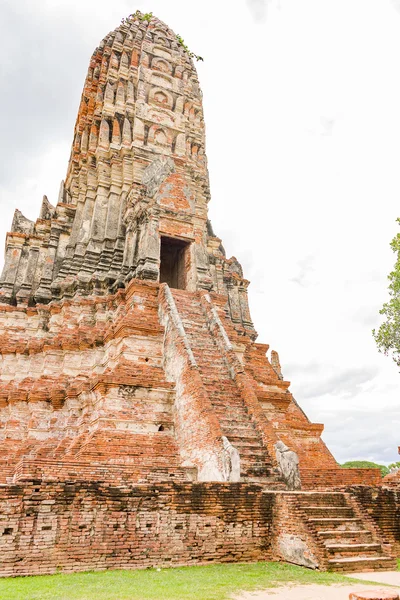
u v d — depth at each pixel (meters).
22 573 7.46
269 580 7.29
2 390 16.48
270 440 11.84
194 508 9.01
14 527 7.70
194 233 21.31
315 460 15.95
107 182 24.38
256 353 19.47
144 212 20.48
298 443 16.23
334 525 9.09
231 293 27.62
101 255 21.44
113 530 8.32
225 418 12.62
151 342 15.48
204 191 28.28
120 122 26.69
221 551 8.88
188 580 7.20
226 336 15.51
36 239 23.08
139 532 8.48
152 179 22.11
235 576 7.57
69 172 30.16
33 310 19.61
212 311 16.69
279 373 26.81
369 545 8.81
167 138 27.05
